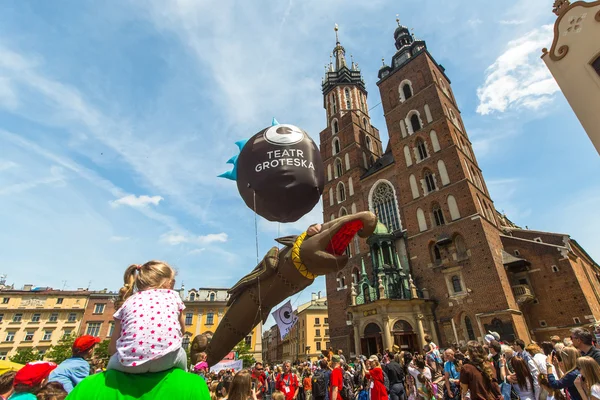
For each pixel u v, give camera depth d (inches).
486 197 1346.0
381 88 1742.1
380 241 1311.5
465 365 255.4
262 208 253.1
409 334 1088.8
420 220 1327.5
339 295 1483.8
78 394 81.4
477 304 1053.8
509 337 956.0
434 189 1341.0
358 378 616.7
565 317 981.8
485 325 1013.2
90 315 2274.9
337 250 275.0
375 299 1154.0
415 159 1445.6
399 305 1120.8
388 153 1713.8
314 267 271.0
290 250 285.4
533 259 1091.3
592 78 414.6
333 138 1969.7
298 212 252.8
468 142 1545.3
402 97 1624.0
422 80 1569.9
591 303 1030.4
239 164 266.2
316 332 2755.9
